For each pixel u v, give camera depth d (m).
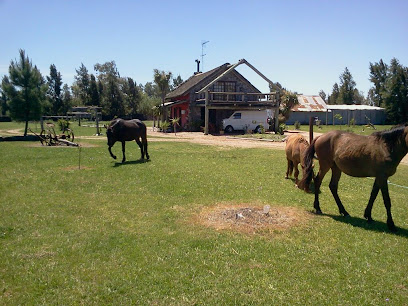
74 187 9.80
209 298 4.29
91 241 5.97
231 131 33.09
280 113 37.03
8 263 5.15
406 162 16.72
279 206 7.96
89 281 4.69
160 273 4.87
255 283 4.61
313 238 6.10
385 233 6.39
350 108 56.22
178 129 36.09
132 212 7.55
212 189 9.48
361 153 6.80
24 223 6.85
